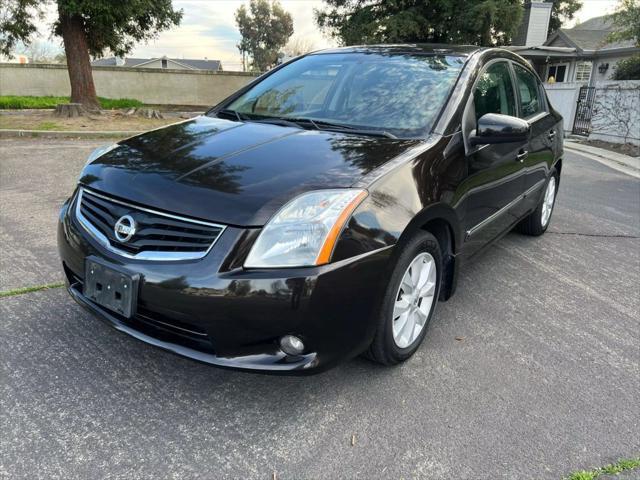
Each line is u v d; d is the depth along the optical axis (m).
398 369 2.66
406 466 2.03
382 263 2.20
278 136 2.74
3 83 19.95
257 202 2.10
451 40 22.14
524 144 3.78
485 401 2.44
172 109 20.20
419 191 2.43
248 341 2.07
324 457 2.06
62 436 2.10
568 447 2.16
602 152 11.47
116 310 2.20
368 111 3.03
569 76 25.80
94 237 2.36
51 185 6.05
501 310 3.39
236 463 2.01
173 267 2.08
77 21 12.57
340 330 2.14
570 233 5.17
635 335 3.14
